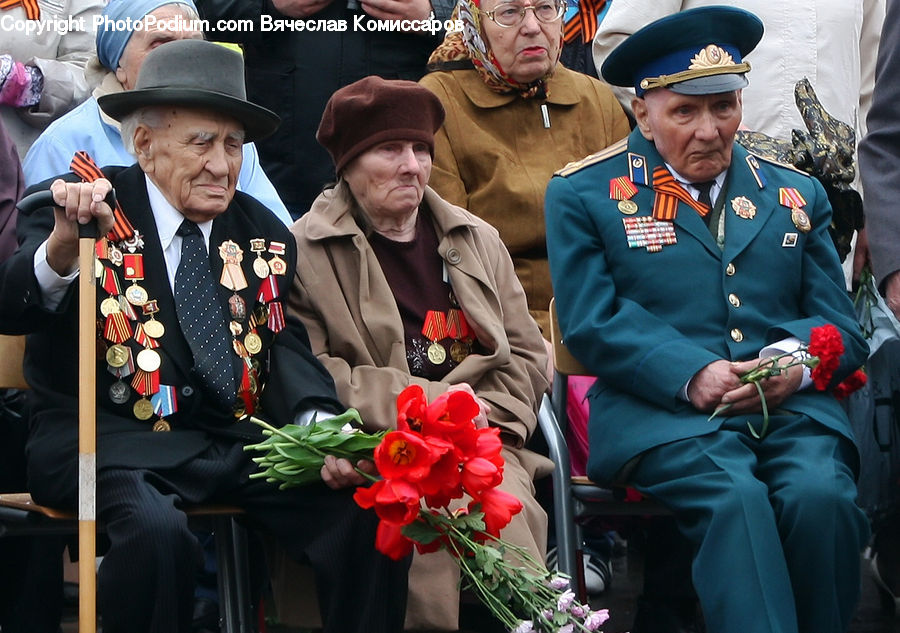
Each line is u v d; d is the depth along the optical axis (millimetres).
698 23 13500
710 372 12867
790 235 13695
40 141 15234
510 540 12453
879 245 14875
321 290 13312
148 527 11008
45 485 11672
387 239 13641
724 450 12672
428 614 12398
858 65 17891
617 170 13828
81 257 11070
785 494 12422
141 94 12109
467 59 16297
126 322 11977
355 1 17453
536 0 15906
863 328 16219
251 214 12805
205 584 15562
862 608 17266
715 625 12102
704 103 13500
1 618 14062
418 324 13531
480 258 13875
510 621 10516
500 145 16016
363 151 13398
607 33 17203
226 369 12141
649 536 14555
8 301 11500
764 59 17422
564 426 14203
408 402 10531
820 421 12992
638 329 13188
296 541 11875
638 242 13492
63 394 12031
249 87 17391
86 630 10750
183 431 12008
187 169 12195
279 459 11312
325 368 12750
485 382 13500
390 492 10320
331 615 11633
